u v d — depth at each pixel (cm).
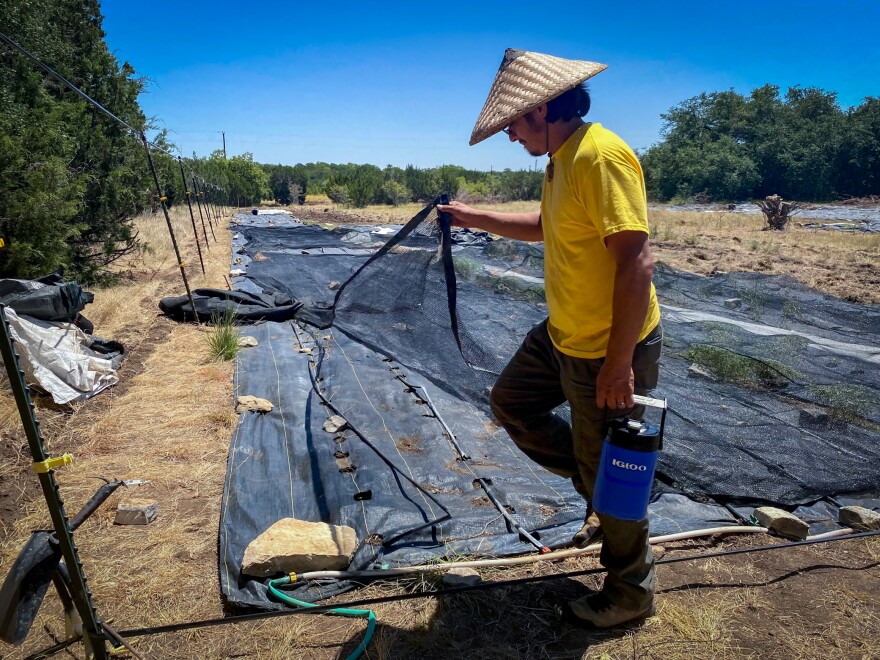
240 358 571
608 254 203
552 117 209
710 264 1241
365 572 262
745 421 449
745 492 349
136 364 538
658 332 221
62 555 189
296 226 1958
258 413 443
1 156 625
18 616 179
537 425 263
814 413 461
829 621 242
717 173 4062
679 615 242
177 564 273
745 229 2027
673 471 364
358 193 3466
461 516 313
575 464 271
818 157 4056
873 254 1427
